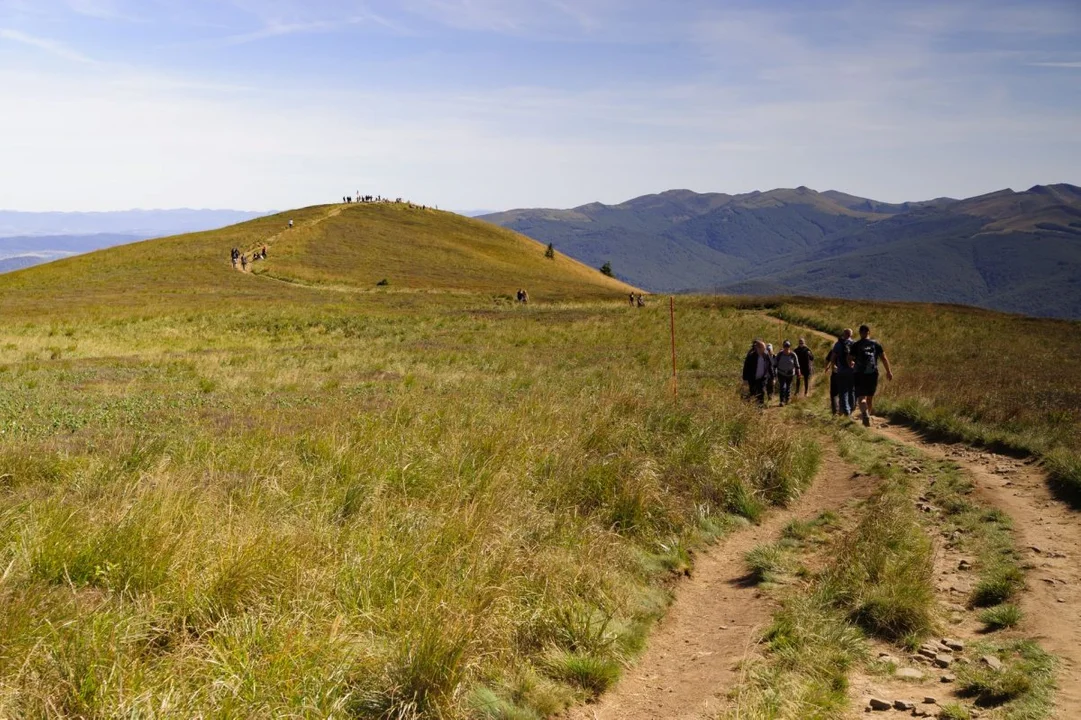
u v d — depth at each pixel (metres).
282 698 4.34
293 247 84.31
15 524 6.21
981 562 7.83
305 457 9.87
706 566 8.30
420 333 39.19
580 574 6.91
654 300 62.38
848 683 5.41
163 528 6.11
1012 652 5.76
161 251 79.25
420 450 10.17
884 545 7.80
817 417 17.06
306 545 6.38
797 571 7.84
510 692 5.12
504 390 18.91
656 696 5.44
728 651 6.07
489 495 8.32
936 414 15.85
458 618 5.28
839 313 46.16
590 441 11.33
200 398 16.36
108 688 4.09
